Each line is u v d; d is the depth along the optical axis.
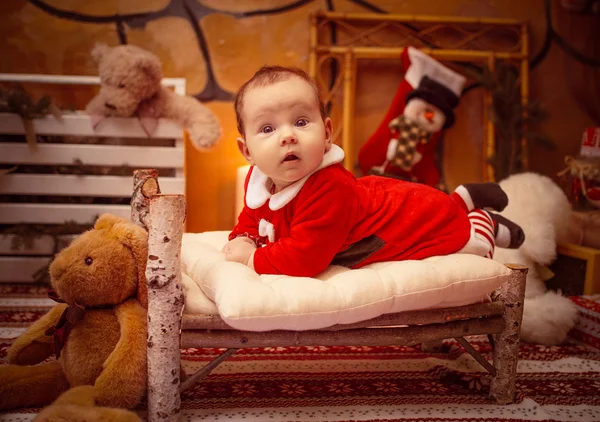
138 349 1.11
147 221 1.16
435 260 1.26
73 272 1.11
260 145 1.19
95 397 1.08
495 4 2.52
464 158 2.56
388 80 2.51
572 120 2.57
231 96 2.45
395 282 1.16
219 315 1.12
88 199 2.15
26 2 2.30
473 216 1.47
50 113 2.04
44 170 2.12
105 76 2.00
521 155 2.36
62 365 1.19
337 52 2.42
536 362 1.55
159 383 1.08
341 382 1.38
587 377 1.46
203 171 2.48
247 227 1.45
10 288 2.07
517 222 1.83
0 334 1.60
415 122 2.30
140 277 1.17
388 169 2.36
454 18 2.44
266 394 1.30
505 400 1.28
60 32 2.34
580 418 1.22
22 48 2.33
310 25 2.40
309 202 1.20
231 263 1.22
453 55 2.45
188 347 1.12
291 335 1.14
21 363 1.27
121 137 2.10
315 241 1.18
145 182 1.28
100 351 1.14
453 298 1.21
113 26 2.36
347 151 2.43
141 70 1.99
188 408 1.21
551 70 2.55
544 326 1.67
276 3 2.42
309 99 1.19
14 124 2.04
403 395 1.31
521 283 1.26
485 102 2.49
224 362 1.49
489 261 1.25
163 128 2.10
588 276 1.86
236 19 2.42
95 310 1.18
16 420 1.12
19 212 2.09
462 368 1.48
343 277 1.17
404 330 1.20
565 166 2.57
